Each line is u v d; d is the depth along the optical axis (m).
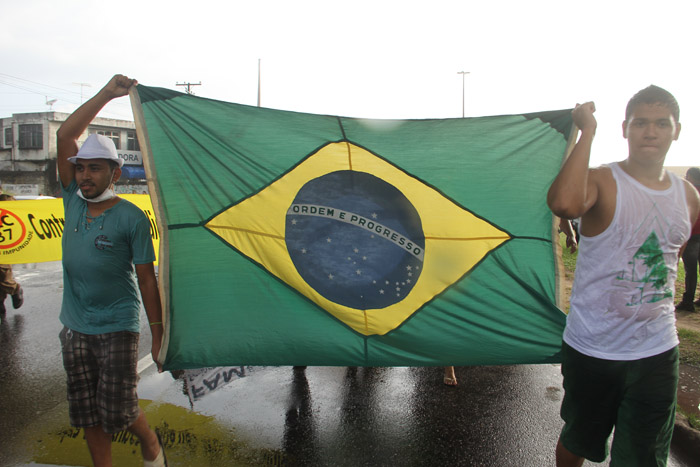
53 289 8.26
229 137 2.94
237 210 2.95
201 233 2.90
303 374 4.41
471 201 3.11
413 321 3.07
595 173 2.07
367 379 4.31
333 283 3.02
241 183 2.96
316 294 3.00
